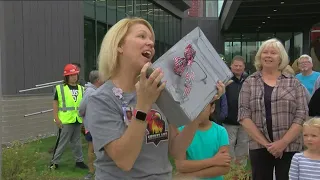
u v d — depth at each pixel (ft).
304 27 79.41
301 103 11.75
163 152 6.55
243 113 12.34
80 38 41.29
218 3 98.89
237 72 20.29
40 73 35.53
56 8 37.99
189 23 91.35
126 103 6.17
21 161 15.69
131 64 6.19
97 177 6.33
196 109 5.81
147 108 5.58
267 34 86.53
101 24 48.24
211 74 6.21
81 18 41.47
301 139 11.82
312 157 10.73
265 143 11.73
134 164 6.12
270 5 56.44
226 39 89.51
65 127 22.33
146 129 6.24
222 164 9.64
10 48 31.76
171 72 5.75
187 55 5.98
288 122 11.71
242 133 20.26
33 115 33.94
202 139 10.12
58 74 38.14
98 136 5.94
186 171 9.32
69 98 22.45
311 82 22.11
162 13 76.79
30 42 34.30
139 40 6.14
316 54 29.73
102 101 6.08
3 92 30.73
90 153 20.29
